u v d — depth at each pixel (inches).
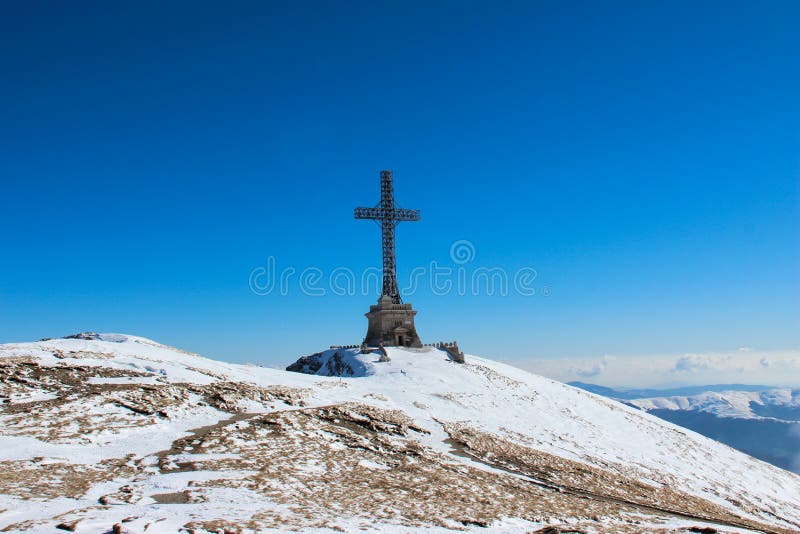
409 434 1891.0
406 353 3572.8
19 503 893.8
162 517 852.6
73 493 983.0
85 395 1663.4
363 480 1296.8
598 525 1146.0
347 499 1115.3
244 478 1169.4
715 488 2101.4
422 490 1264.8
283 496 1072.8
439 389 2770.7
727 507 1859.0
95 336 2790.4
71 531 763.4
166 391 1818.4
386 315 3850.9
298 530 857.5
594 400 3221.0
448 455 1724.9
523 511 1185.4
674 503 1660.9
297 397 2081.7
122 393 1726.1
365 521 965.8
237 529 818.8
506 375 3304.6
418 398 2532.0
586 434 2460.6
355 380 2859.3
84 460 1219.9
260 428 1614.2
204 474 1178.6
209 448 1390.3
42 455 1209.4
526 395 2923.2
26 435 1323.8
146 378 1959.9
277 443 1508.4
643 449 2438.5
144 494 1008.2
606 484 1718.8
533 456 1883.6
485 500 1244.5
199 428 1572.3
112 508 898.7
